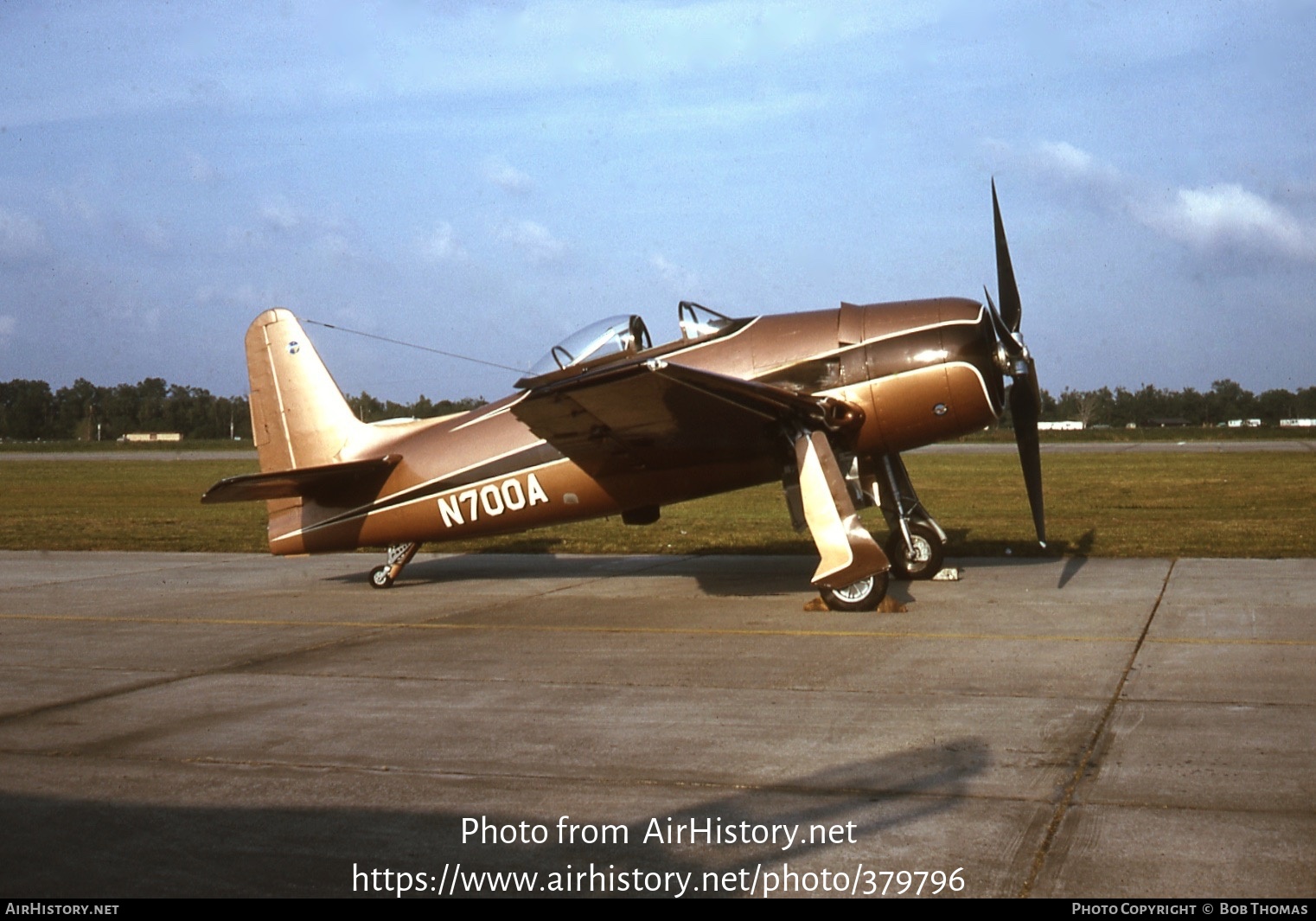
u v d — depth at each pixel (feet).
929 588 35.50
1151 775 15.70
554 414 31.76
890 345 34.01
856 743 17.88
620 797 15.56
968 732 18.26
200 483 127.65
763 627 29.58
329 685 23.72
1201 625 27.66
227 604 37.06
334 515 40.73
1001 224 35.50
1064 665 23.38
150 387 474.90
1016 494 81.30
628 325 36.04
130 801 15.92
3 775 17.29
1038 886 12.12
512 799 15.62
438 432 39.52
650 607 34.01
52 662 27.09
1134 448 177.17
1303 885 11.96
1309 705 19.53
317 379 41.45
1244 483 88.89
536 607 34.71
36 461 198.39
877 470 37.14
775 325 35.47
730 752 17.63
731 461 35.68
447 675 24.57
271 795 16.08
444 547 55.21
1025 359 34.47
